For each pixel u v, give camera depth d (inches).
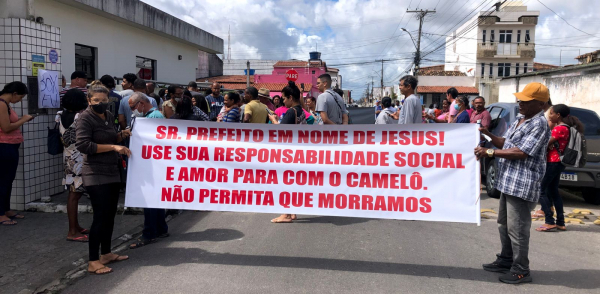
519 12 1743.4
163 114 229.9
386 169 167.2
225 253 187.0
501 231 166.7
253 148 173.6
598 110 573.3
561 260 183.9
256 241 204.7
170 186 174.6
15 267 168.9
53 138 214.5
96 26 494.0
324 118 247.1
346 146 169.9
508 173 155.7
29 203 245.4
